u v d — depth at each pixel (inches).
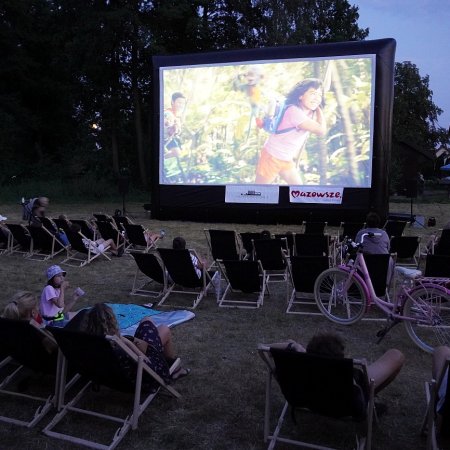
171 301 234.5
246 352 172.7
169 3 838.5
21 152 1072.8
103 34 800.3
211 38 951.6
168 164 533.6
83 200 792.3
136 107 924.0
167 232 456.8
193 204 528.4
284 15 893.8
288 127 493.4
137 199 811.4
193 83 518.0
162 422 125.0
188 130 523.5
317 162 487.5
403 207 698.8
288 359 101.3
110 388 134.3
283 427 122.2
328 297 220.4
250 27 945.5
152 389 127.9
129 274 290.4
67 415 127.9
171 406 133.1
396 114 1200.2
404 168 978.7
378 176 472.7
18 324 120.3
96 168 958.4
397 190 850.1
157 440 117.5
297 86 488.1
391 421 126.4
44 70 1086.4
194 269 225.1
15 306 136.1
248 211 510.6
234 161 512.4
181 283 235.3
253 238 296.7
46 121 1127.0
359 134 473.7
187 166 527.8
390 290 241.6
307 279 211.5
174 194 534.3
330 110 479.8
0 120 952.9
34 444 116.1
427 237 422.9
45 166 979.9
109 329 123.9
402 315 176.4
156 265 235.8
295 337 187.9
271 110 497.4
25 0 1016.9
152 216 548.4
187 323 203.2
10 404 134.3
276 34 885.2
